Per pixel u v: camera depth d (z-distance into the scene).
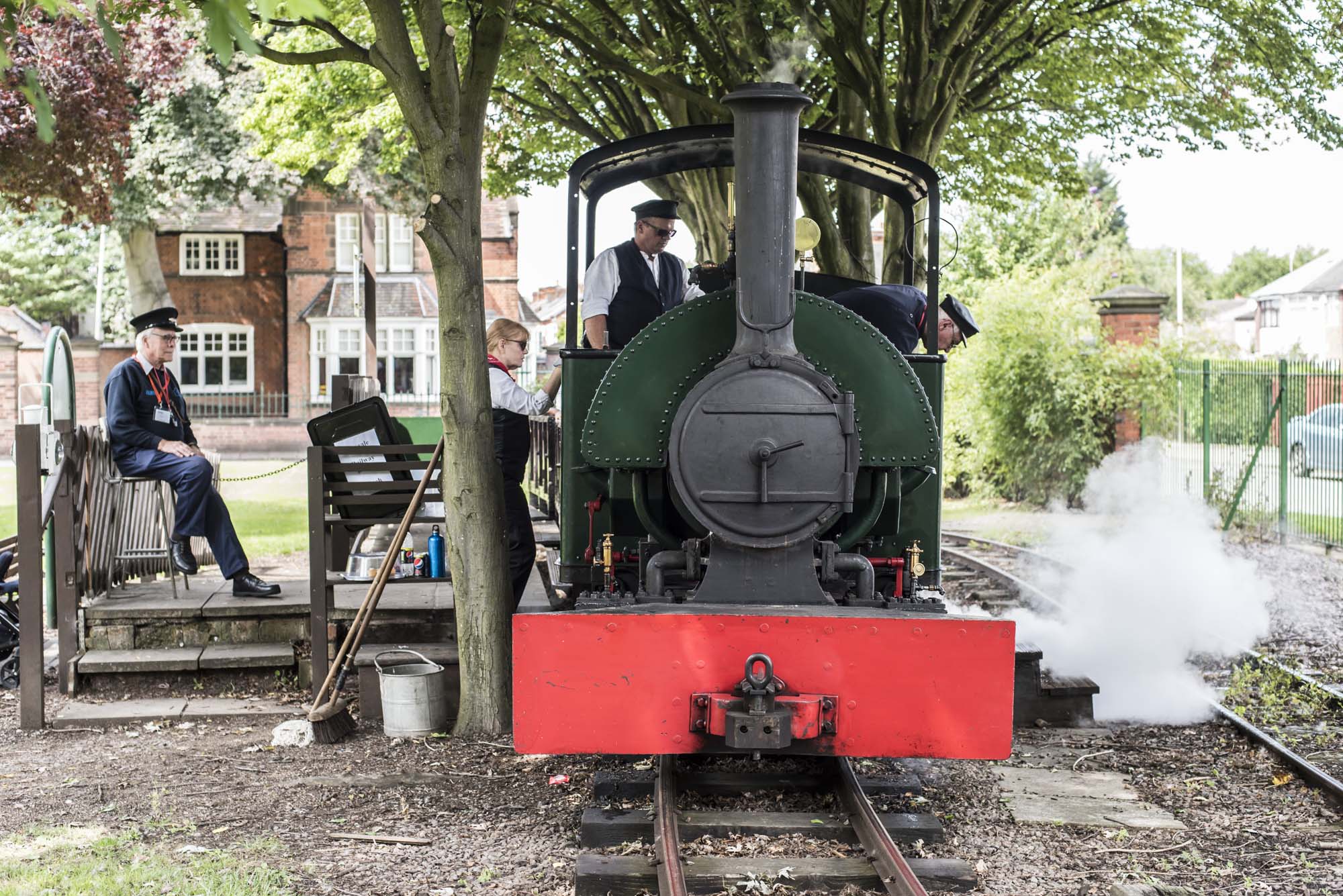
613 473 4.80
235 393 36.81
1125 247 61.31
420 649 6.93
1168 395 17.89
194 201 29.25
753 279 4.48
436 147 6.00
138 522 8.38
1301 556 13.58
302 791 5.30
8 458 30.72
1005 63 12.06
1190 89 13.17
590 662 4.39
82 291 41.62
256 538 13.81
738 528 4.42
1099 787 5.50
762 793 5.05
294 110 14.84
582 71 12.88
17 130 16.22
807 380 4.45
